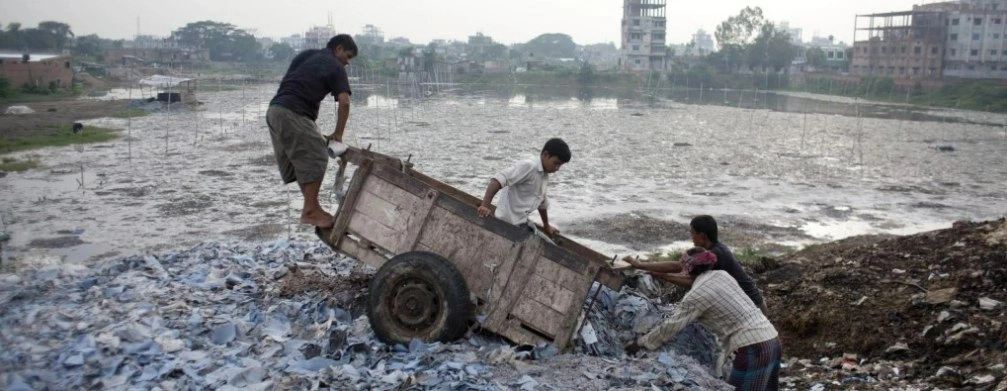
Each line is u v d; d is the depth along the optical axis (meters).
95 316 6.00
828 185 28.17
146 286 7.10
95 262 15.70
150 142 36.16
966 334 7.46
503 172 6.16
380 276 5.82
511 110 65.62
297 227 19.23
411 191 6.16
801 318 8.96
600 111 67.31
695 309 5.65
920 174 31.30
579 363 5.65
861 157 36.25
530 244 5.88
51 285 7.15
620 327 6.93
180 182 25.50
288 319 6.36
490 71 135.00
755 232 20.31
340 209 6.34
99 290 6.85
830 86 105.69
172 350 5.45
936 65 95.56
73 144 34.56
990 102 75.56
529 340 5.87
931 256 10.02
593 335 6.28
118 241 17.64
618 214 21.98
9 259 11.88
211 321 6.11
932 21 97.81
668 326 5.77
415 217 6.13
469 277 6.02
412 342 5.67
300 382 5.03
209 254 8.70
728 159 34.88
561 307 5.81
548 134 44.78
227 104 64.00
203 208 21.41
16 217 19.66
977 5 102.88
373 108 63.09
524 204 6.44
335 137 6.45
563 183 27.12
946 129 52.66
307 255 8.70
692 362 6.33
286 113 6.20
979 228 10.78
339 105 6.38
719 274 5.68
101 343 5.36
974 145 42.47
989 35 91.62
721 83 121.12
